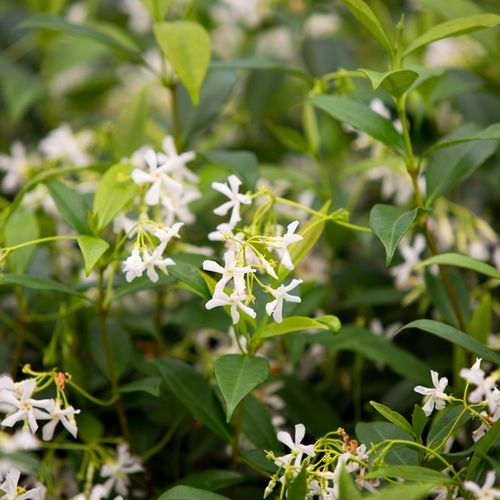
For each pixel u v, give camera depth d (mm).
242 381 908
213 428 977
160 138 1166
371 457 927
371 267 1186
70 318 1074
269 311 907
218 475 970
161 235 932
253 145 1275
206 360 1082
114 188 983
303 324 926
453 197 1212
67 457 1033
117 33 1194
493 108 1189
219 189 952
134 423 1043
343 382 1104
